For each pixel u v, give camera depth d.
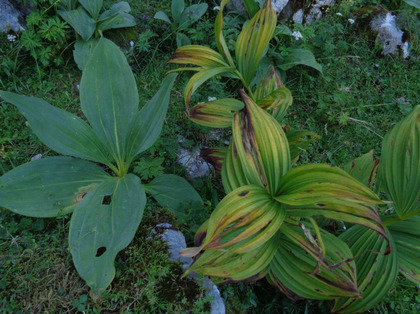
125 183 2.21
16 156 2.70
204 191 2.82
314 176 1.72
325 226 2.29
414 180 1.87
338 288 1.80
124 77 2.44
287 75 3.82
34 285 1.86
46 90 3.16
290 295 1.96
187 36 3.71
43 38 3.27
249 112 1.91
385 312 2.35
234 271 1.86
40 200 2.11
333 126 3.58
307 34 3.75
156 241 2.11
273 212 1.75
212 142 3.21
